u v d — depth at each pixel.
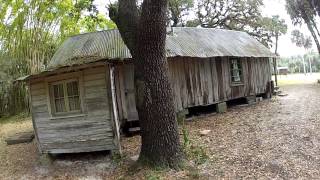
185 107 14.15
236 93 16.66
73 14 22.03
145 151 8.45
